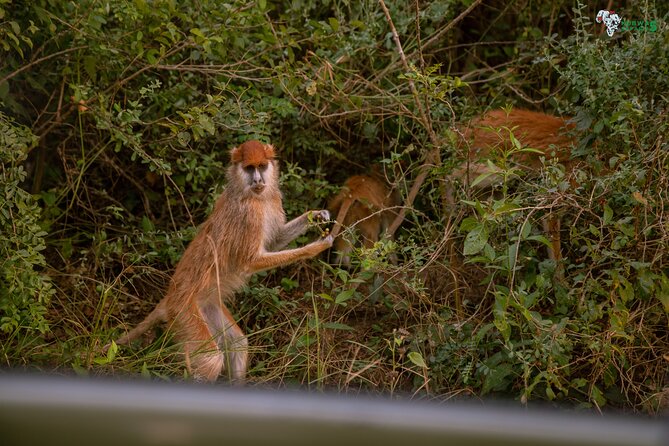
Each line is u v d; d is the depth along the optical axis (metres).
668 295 7.78
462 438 2.61
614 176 7.80
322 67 9.69
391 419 2.66
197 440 2.63
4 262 7.87
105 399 2.67
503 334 7.45
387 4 10.52
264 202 8.95
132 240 10.22
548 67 10.95
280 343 9.23
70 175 10.17
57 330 9.14
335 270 8.75
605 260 8.31
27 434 2.62
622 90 8.45
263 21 9.69
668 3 9.77
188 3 9.55
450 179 9.17
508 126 9.86
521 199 8.40
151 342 9.11
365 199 10.38
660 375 8.12
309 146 10.48
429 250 8.89
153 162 9.27
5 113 9.79
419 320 8.97
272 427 2.65
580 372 8.27
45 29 9.28
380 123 10.73
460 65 11.91
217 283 8.42
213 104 8.97
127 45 9.37
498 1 11.84
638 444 2.56
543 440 2.59
